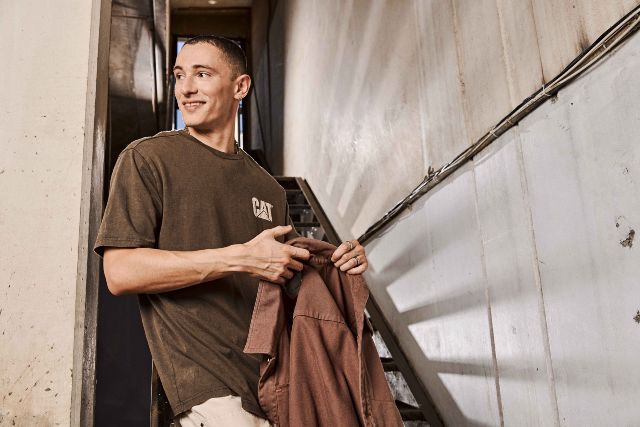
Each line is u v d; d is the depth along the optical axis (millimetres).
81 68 1376
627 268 1454
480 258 2275
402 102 3244
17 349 1192
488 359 2217
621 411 1485
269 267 1190
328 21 5297
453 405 2549
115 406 2818
